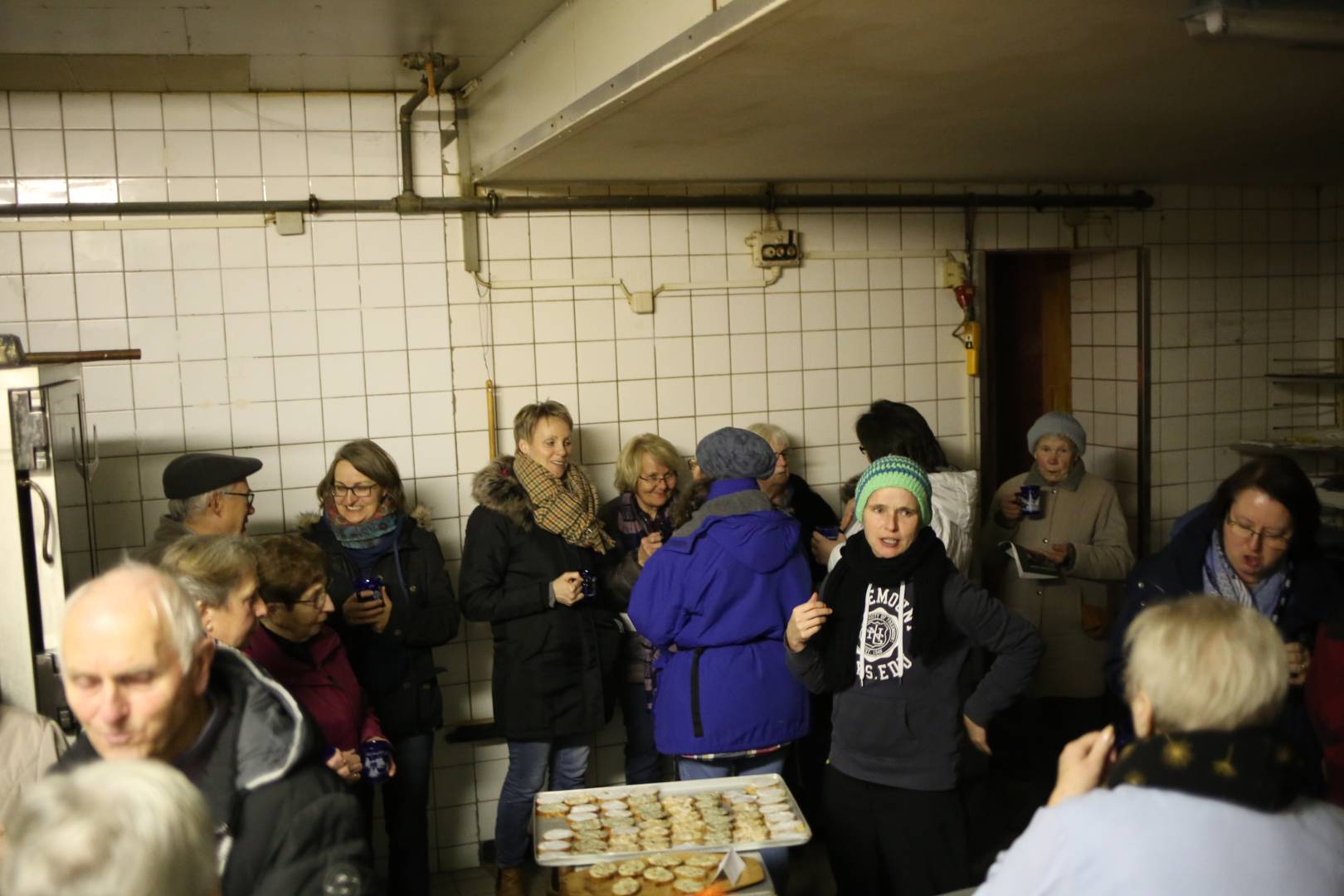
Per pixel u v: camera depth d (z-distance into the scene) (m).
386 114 3.56
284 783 1.42
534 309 3.73
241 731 1.44
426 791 3.28
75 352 3.12
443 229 3.62
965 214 4.20
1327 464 4.61
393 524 3.21
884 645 2.47
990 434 4.41
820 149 3.13
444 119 3.62
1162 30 1.88
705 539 2.75
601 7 2.40
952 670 2.48
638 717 3.59
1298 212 4.69
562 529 3.32
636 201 3.77
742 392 3.98
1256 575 2.26
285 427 3.54
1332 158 3.69
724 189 3.91
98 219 3.37
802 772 3.71
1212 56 2.08
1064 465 3.59
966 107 2.55
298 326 3.53
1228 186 4.54
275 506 3.54
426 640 3.20
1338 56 2.08
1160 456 4.52
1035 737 3.88
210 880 1.04
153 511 3.46
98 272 3.38
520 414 3.43
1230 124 2.91
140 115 3.38
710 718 2.73
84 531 3.37
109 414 3.41
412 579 3.21
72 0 2.57
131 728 1.32
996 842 3.60
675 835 2.13
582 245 3.76
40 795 1.00
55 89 3.30
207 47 2.98
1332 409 4.77
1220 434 4.62
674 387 3.89
